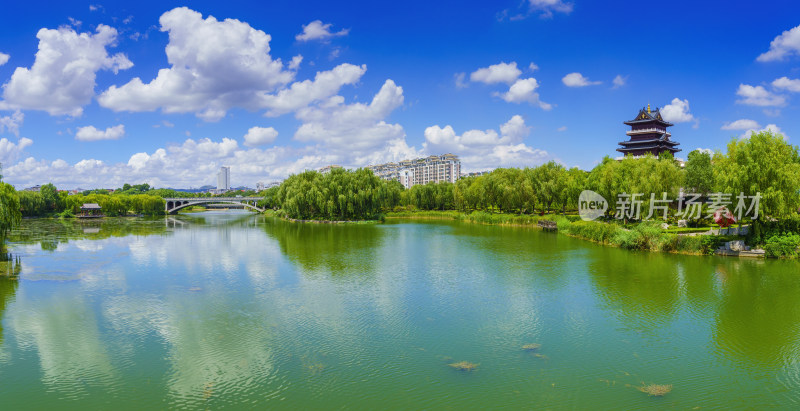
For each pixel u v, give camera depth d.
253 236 92.56
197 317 35.38
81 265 57.31
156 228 115.56
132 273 52.12
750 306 37.41
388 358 27.48
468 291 43.00
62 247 75.19
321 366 26.39
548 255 63.00
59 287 45.19
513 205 116.75
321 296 41.44
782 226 57.84
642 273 49.94
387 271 52.69
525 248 70.25
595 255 62.38
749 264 53.09
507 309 37.22
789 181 52.84
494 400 22.53
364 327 32.97
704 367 26.28
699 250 59.59
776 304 37.84
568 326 33.09
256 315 35.84
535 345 29.52
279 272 52.41
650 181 71.56
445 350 28.70
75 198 168.12
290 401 22.55
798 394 23.22
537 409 21.67
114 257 63.88
